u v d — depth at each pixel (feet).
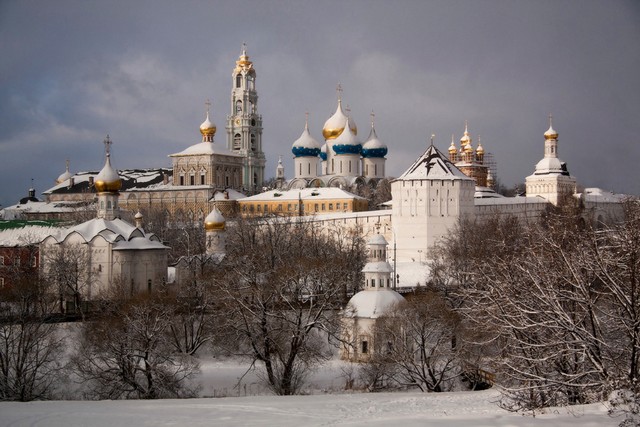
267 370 321.52
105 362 303.89
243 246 549.95
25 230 579.89
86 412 211.20
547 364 192.65
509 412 182.70
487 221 654.94
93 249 481.87
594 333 180.24
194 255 537.24
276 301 348.79
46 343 353.51
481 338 290.35
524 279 200.64
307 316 354.74
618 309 188.03
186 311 392.27
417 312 317.83
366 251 584.81
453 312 319.06
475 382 302.04
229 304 338.34
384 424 167.73
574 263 185.88
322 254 529.45
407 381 314.55
